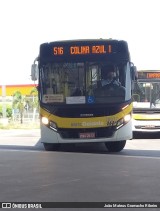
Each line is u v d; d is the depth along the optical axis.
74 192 7.84
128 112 12.76
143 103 19.02
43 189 8.13
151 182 8.72
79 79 12.77
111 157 12.62
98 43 12.89
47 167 10.80
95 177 9.31
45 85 12.90
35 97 34.75
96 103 12.63
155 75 19.11
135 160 11.94
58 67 12.88
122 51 12.90
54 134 12.76
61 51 12.93
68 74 12.82
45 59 12.96
